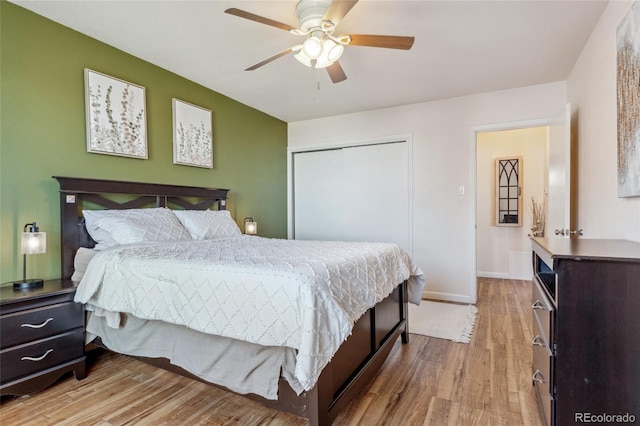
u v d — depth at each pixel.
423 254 4.14
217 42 2.63
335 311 1.43
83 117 2.53
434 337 2.79
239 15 1.82
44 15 2.28
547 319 1.37
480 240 5.31
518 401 1.82
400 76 3.30
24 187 2.22
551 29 2.41
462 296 3.92
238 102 4.09
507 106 3.68
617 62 1.86
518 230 5.09
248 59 2.93
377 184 4.48
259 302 1.45
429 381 2.05
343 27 2.38
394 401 1.84
